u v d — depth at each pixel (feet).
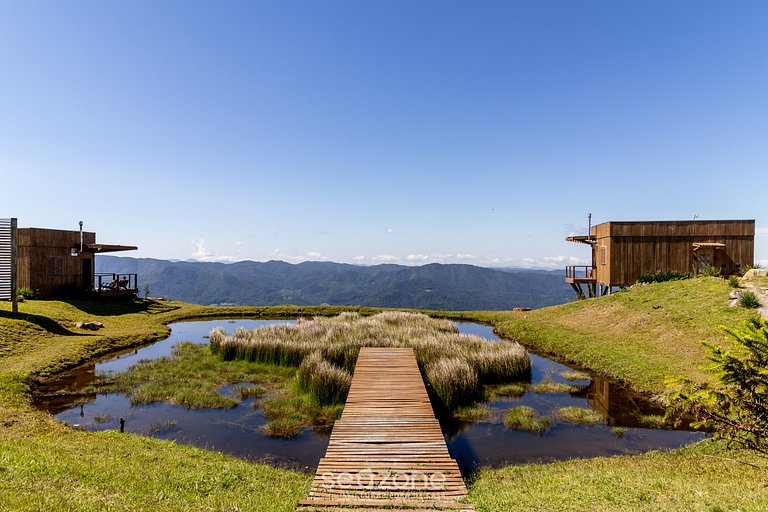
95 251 107.55
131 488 19.56
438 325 78.59
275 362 55.06
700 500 18.75
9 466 19.04
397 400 34.32
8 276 65.21
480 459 30.35
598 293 101.81
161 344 69.26
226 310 107.14
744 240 83.82
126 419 36.91
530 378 51.19
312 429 35.50
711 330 52.11
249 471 25.43
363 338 62.03
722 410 15.16
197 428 35.35
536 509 18.93
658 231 86.63
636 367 48.83
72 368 51.93
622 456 29.32
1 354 51.08
